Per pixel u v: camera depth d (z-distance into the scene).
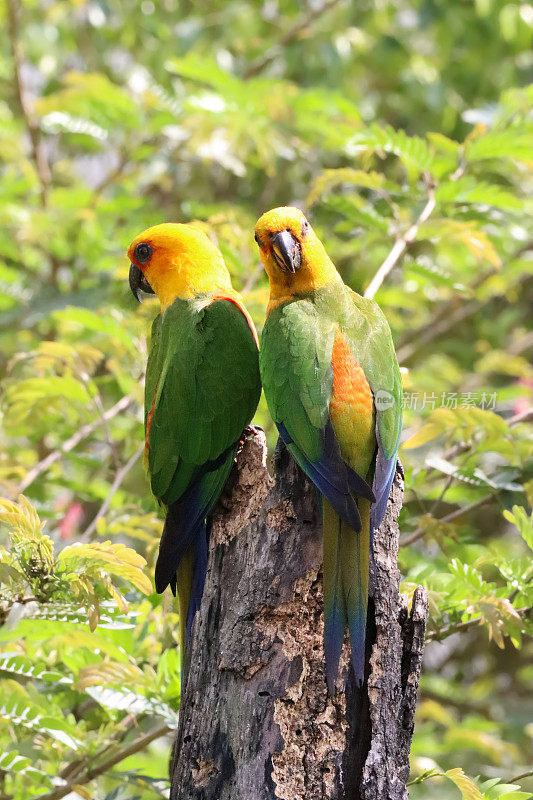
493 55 11.95
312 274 5.14
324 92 9.30
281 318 4.82
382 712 4.20
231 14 11.82
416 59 11.97
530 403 9.66
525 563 5.96
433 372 10.27
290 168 11.59
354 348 4.70
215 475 4.95
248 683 4.24
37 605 5.06
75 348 7.08
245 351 5.29
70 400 7.23
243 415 5.15
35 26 11.75
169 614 5.96
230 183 12.52
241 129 9.13
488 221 7.95
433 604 5.64
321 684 4.18
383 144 7.46
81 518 9.59
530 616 5.72
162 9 12.09
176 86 10.35
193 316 5.44
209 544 4.74
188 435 5.12
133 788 6.57
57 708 5.76
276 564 4.33
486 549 7.62
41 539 4.78
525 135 7.63
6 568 4.70
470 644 12.17
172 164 11.34
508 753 9.29
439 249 9.51
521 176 9.95
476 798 4.93
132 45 11.82
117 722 6.15
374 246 8.77
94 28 12.05
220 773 4.21
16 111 11.88
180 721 4.42
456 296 10.09
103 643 5.68
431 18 11.44
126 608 4.73
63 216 9.70
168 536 4.81
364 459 4.50
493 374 11.95
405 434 7.65
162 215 9.92
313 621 4.27
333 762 4.13
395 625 4.33
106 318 6.91
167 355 5.43
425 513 6.58
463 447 7.11
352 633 4.07
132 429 7.75
